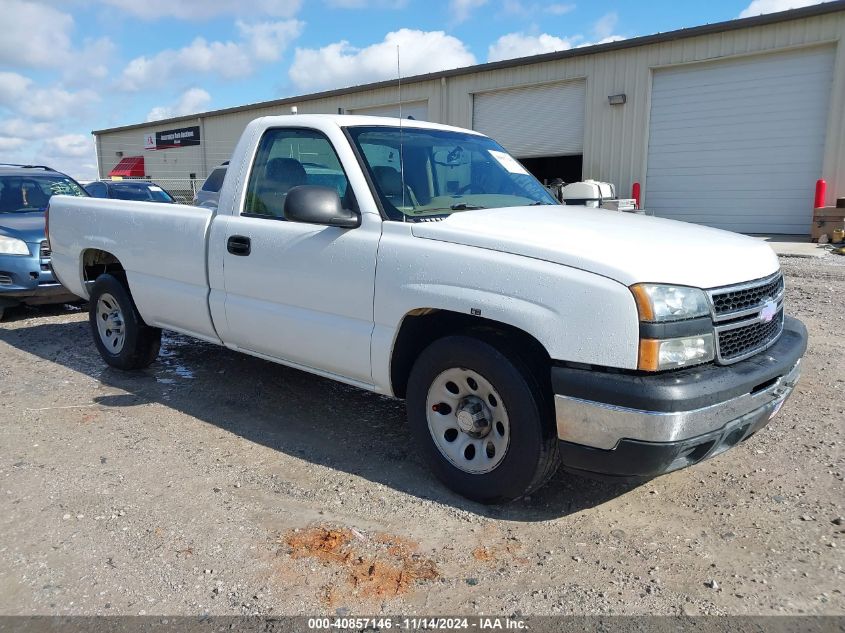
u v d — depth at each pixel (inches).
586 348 111.8
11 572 111.5
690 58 659.4
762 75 625.9
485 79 818.8
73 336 276.8
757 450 156.3
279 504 133.9
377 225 141.6
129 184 550.0
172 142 1278.3
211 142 1192.8
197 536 122.0
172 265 189.2
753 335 125.7
